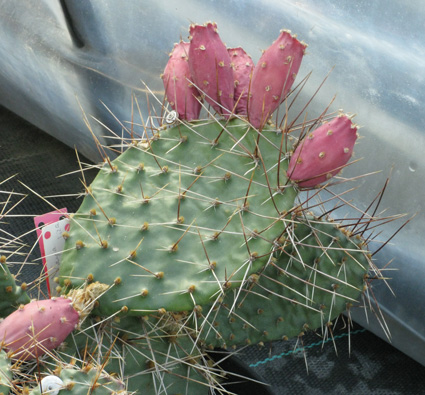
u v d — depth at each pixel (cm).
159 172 41
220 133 41
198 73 41
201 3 58
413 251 53
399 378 56
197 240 40
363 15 53
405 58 52
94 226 41
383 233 54
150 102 62
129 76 63
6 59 72
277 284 44
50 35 66
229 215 40
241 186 40
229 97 42
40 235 42
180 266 39
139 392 40
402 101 52
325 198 56
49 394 32
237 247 39
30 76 71
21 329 35
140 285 39
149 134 62
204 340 43
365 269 44
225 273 38
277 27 56
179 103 42
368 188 54
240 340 44
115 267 39
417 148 51
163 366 40
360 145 54
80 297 37
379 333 58
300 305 44
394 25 52
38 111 76
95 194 42
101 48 64
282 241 39
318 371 56
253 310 44
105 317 39
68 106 69
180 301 38
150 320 41
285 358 57
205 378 42
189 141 42
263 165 39
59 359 37
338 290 44
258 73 41
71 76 66
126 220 40
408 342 56
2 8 69
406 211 53
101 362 38
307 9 55
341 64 54
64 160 77
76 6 62
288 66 40
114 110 65
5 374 33
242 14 57
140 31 61
